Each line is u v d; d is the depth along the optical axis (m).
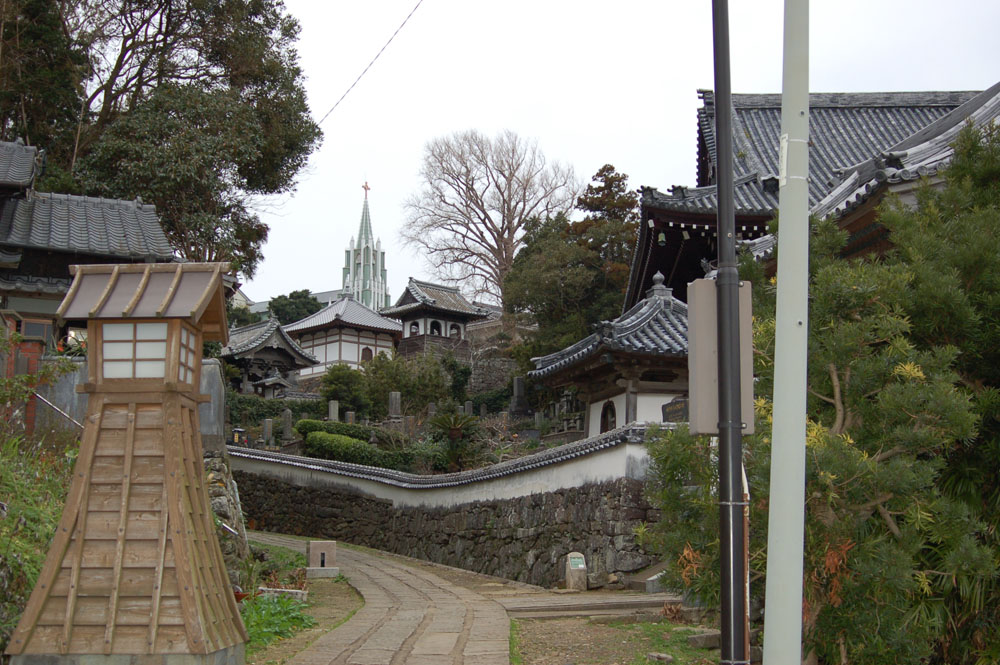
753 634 7.09
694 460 6.20
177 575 5.12
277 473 22.48
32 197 16.48
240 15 23.70
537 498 13.42
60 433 10.29
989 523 6.73
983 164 7.75
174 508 5.23
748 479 5.82
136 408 5.40
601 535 11.45
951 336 6.73
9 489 7.44
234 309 58.81
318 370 52.78
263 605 8.66
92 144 22.31
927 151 10.12
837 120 23.48
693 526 6.25
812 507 5.75
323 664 6.63
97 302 5.42
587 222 36.34
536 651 7.38
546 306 34.97
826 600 5.79
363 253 95.81
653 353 15.36
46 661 5.01
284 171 25.12
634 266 19.69
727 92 4.71
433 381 38.31
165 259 15.48
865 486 5.64
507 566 13.86
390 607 9.98
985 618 6.71
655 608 9.28
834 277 6.46
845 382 6.27
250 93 24.50
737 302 4.58
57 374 8.45
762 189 18.91
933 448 6.26
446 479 16.75
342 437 25.41
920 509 5.76
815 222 7.59
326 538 20.69
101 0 22.92
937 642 6.82
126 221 16.69
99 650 5.02
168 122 21.52
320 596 11.34
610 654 7.20
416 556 17.44
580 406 29.08
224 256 21.55
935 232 7.16
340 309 52.66
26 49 21.28
